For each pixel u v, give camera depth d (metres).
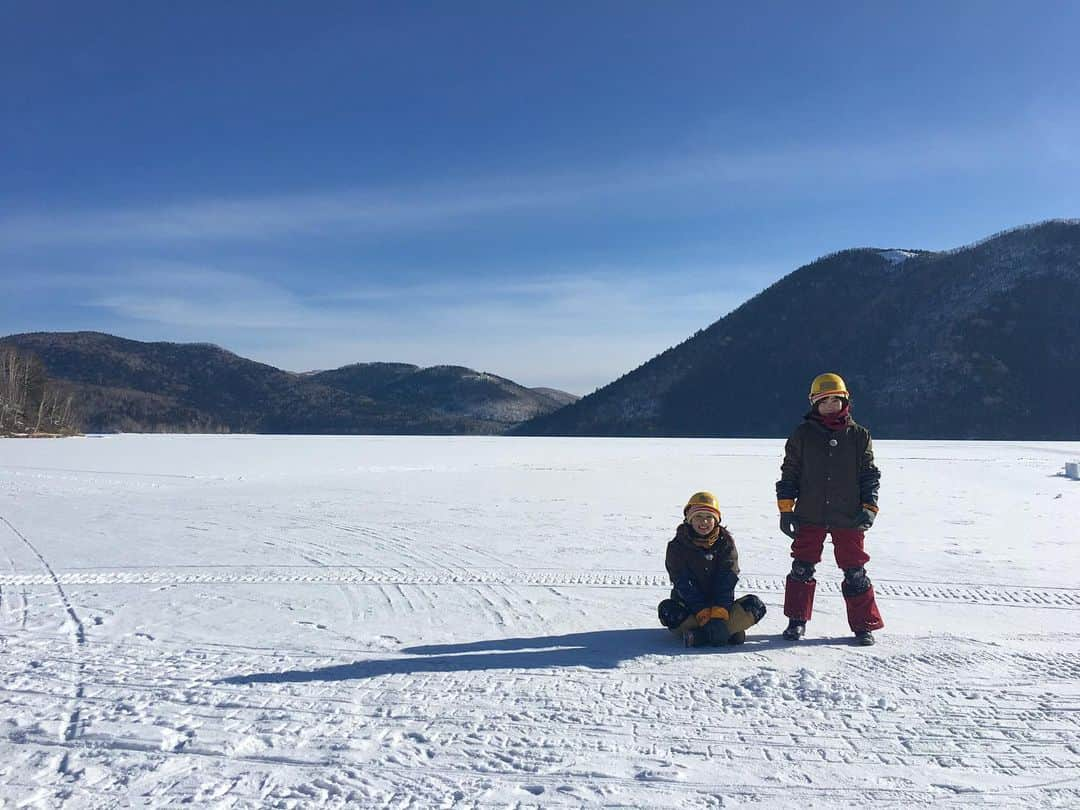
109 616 6.52
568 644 5.63
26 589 7.62
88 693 4.61
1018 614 6.56
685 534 5.79
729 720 4.14
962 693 4.45
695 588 5.73
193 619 6.42
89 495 16.88
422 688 4.67
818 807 3.23
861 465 5.68
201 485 19.42
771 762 3.65
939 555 9.38
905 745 3.81
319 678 4.87
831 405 5.77
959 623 6.24
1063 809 3.18
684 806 3.24
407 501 15.54
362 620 6.39
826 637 5.78
